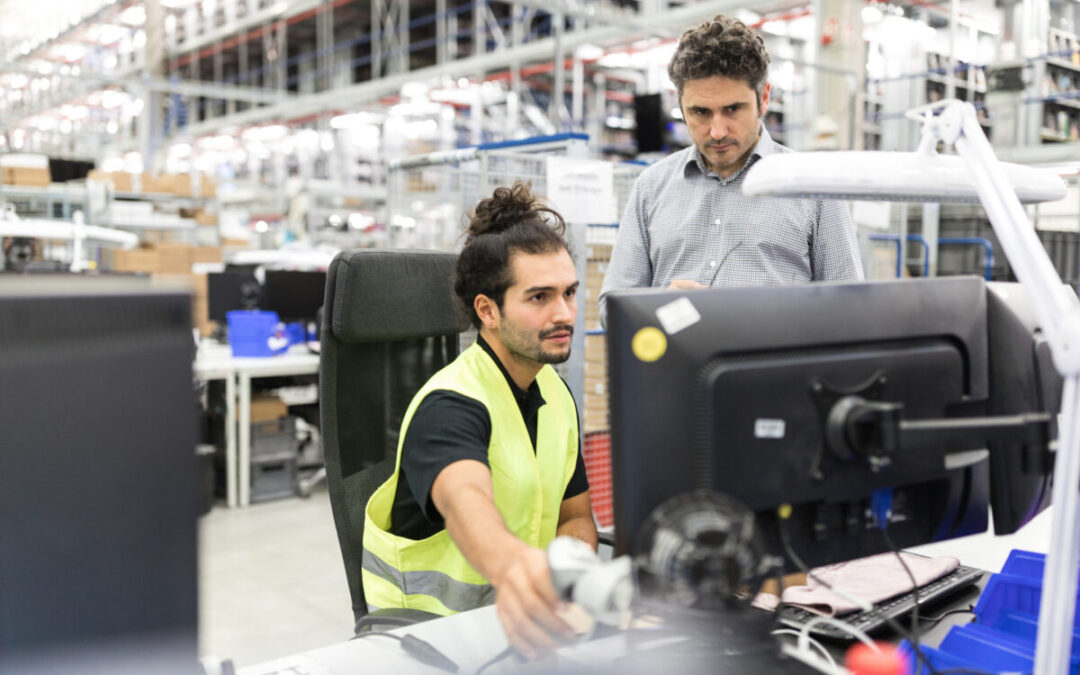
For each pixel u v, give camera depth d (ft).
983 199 2.61
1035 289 2.44
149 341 1.76
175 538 1.81
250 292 16.97
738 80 4.99
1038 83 21.61
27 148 48.03
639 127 20.16
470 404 3.75
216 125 44.01
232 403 14.29
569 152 10.19
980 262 18.02
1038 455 2.87
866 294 2.77
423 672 3.10
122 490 1.74
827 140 19.62
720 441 2.53
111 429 1.72
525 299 3.63
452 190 21.06
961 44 22.21
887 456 2.71
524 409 4.06
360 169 41.29
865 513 2.80
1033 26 21.59
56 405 1.65
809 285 2.72
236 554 12.04
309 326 16.83
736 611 2.57
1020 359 3.01
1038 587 3.37
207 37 40.98
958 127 2.68
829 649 3.20
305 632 9.43
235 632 9.40
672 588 2.36
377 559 4.08
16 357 1.61
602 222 10.11
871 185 2.76
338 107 30.07
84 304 1.69
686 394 2.53
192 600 1.84
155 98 41.22
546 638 2.52
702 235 5.87
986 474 3.01
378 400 5.07
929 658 2.84
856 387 2.70
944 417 2.88
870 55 21.80
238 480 14.61
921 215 18.45
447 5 36.09
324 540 12.71
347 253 4.87
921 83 21.68
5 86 46.01
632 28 15.56
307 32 41.60
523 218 3.77
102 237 16.05
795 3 23.39
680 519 2.36
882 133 22.08
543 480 4.11
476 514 3.16
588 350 11.15
